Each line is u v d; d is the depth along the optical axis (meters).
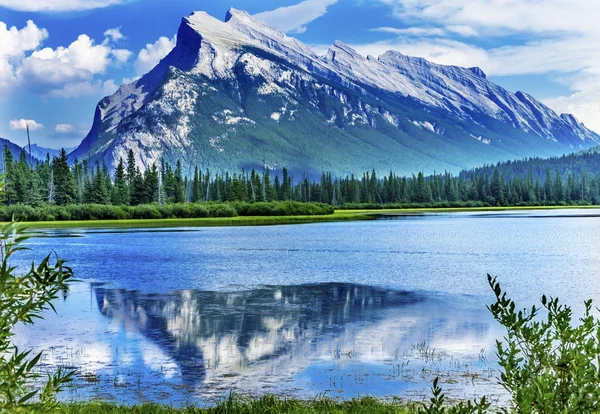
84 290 36.75
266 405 14.16
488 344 22.23
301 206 172.50
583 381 6.30
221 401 15.61
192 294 35.06
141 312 29.41
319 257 56.72
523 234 86.88
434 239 78.88
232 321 27.17
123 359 20.44
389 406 14.30
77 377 18.23
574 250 62.38
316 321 27.06
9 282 5.90
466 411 7.36
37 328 25.77
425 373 18.38
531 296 33.16
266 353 21.22
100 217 141.12
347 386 17.12
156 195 174.12
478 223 120.69
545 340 7.12
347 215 169.25
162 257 57.44
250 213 166.00
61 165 159.75
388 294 34.66
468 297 33.22
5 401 5.85
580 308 29.08
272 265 50.09
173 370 19.06
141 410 13.60
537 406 6.27
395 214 180.12
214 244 73.00
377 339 23.31
